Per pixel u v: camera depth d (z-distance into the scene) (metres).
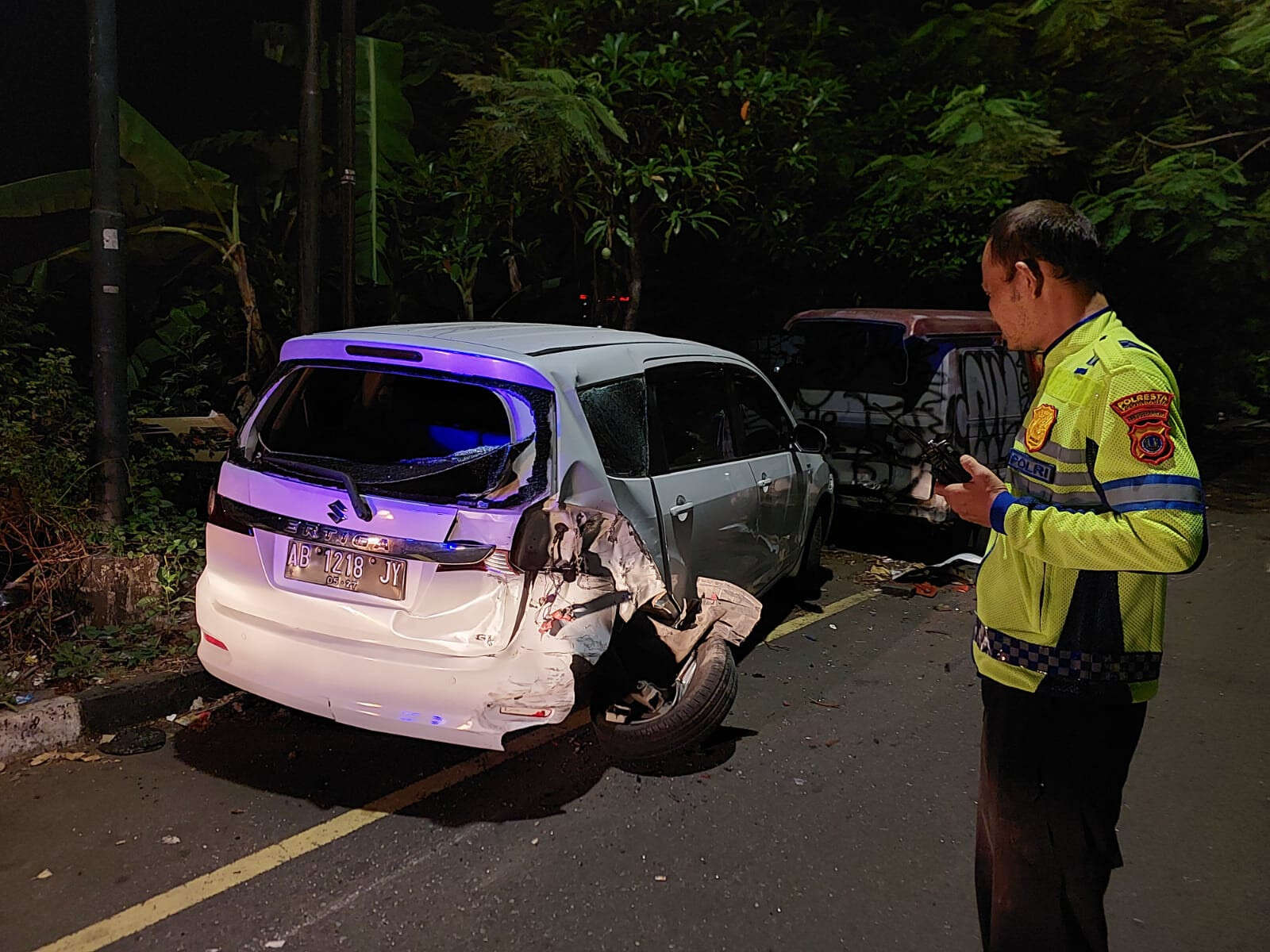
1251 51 9.88
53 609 4.49
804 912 2.90
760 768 3.84
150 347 7.75
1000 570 2.05
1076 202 10.07
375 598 3.11
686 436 4.29
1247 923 2.93
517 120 6.51
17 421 4.71
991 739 2.10
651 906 2.90
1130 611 1.94
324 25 10.80
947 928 2.85
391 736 3.94
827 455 6.25
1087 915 2.05
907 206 9.22
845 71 10.90
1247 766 4.00
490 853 3.16
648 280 11.11
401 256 8.62
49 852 3.05
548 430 3.17
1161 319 13.73
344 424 3.51
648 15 7.73
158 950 2.62
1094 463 1.88
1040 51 10.57
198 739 3.84
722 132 7.72
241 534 3.36
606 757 3.88
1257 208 9.62
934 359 6.66
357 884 2.96
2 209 7.00
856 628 5.67
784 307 11.40
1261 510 9.55
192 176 7.16
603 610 3.21
